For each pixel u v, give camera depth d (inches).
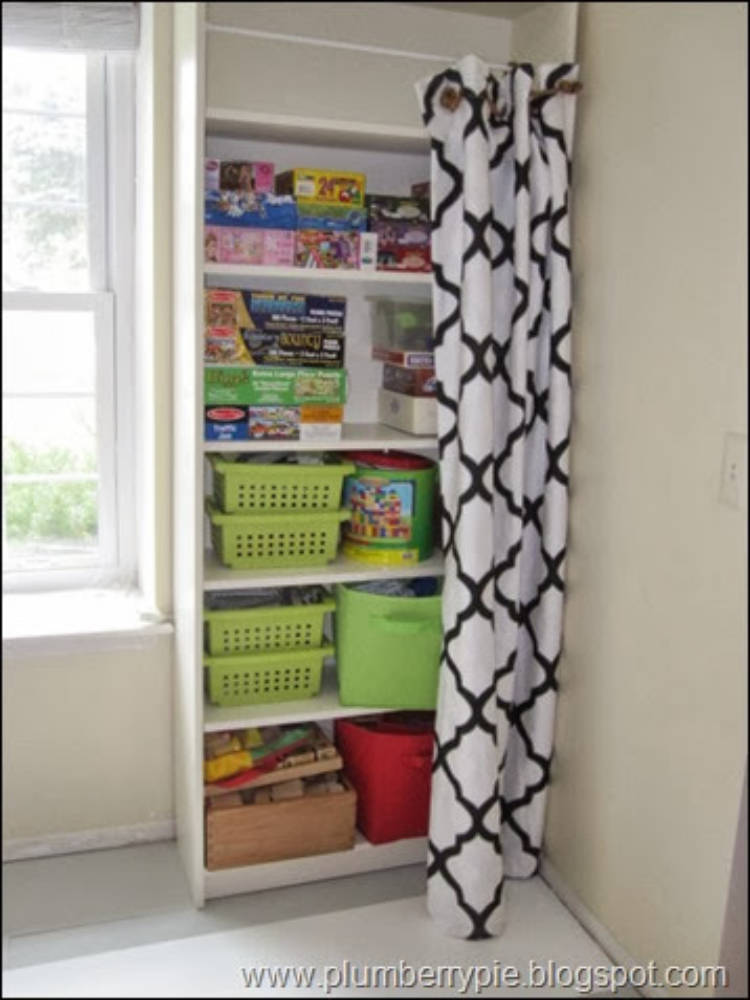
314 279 91.6
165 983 76.6
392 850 91.0
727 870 67.7
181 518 85.5
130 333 93.2
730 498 65.4
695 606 69.7
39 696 89.8
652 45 71.0
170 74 82.3
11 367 90.6
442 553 91.1
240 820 85.4
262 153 87.4
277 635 86.6
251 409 80.2
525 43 88.2
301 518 83.9
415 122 91.4
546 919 86.2
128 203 90.4
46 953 79.4
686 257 68.8
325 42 81.6
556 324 80.4
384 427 91.8
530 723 87.7
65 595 95.8
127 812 94.9
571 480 84.7
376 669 86.6
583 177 80.6
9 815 91.2
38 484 94.0
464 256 76.3
